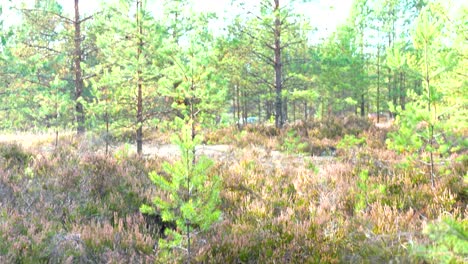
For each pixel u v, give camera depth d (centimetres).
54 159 880
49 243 493
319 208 630
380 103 2689
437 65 693
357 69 2142
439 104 721
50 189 695
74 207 621
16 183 703
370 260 438
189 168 472
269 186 763
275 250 476
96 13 1548
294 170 912
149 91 1174
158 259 464
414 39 682
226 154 1194
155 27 1127
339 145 1266
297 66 1870
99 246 495
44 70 1531
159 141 1546
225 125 941
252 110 3366
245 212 623
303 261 461
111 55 1198
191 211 440
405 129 688
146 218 603
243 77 1652
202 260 464
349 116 1881
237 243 495
